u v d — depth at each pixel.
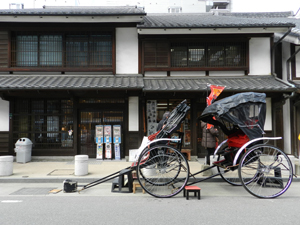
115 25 9.74
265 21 11.67
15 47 9.70
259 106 5.36
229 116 5.20
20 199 5.10
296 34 9.12
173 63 9.89
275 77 9.72
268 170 5.37
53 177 6.79
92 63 9.87
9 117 9.53
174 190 5.43
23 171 7.59
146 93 9.23
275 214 4.12
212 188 6.05
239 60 9.88
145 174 6.45
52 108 9.80
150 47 9.77
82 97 9.77
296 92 8.86
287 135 10.00
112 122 9.85
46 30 9.65
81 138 9.84
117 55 9.90
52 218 3.96
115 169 7.88
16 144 9.03
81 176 6.94
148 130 9.81
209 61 9.88
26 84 8.44
